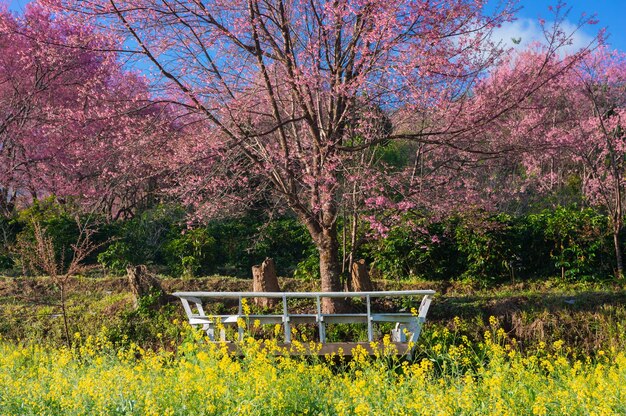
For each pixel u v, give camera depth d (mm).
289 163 10906
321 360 8945
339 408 5422
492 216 13969
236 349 8719
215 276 14445
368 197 10805
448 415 5301
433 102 10023
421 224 13281
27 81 20281
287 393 5918
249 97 10891
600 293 11508
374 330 10516
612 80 21766
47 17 18734
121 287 13648
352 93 9984
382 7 9586
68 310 12016
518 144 11148
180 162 11172
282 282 13383
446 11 9906
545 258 13852
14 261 15633
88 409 5805
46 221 16234
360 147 10469
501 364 6906
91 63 20469
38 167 19250
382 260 14141
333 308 11125
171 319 11344
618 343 9961
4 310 12148
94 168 17281
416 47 9766
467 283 13383
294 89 10250
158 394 5844
